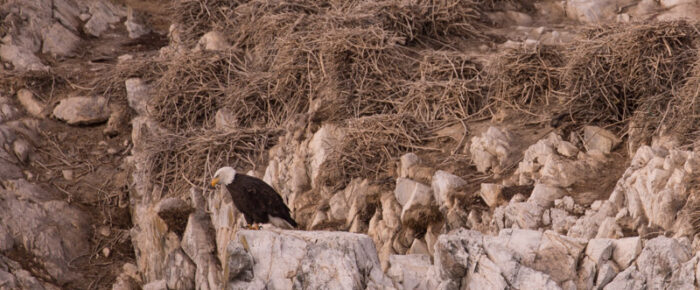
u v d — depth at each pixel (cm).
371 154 1614
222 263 1558
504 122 1644
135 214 1850
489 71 1788
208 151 1812
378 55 1873
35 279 1752
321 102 1820
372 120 1669
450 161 1562
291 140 1742
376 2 2130
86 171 2030
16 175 1992
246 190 1409
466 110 1723
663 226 1242
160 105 2034
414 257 1170
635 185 1295
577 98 1574
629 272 1088
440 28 2133
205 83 2055
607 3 2214
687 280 1065
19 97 2209
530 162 1449
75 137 2120
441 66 1889
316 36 1973
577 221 1297
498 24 2214
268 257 1152
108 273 1808
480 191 1412
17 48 2353
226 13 2352
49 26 2444
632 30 1530
